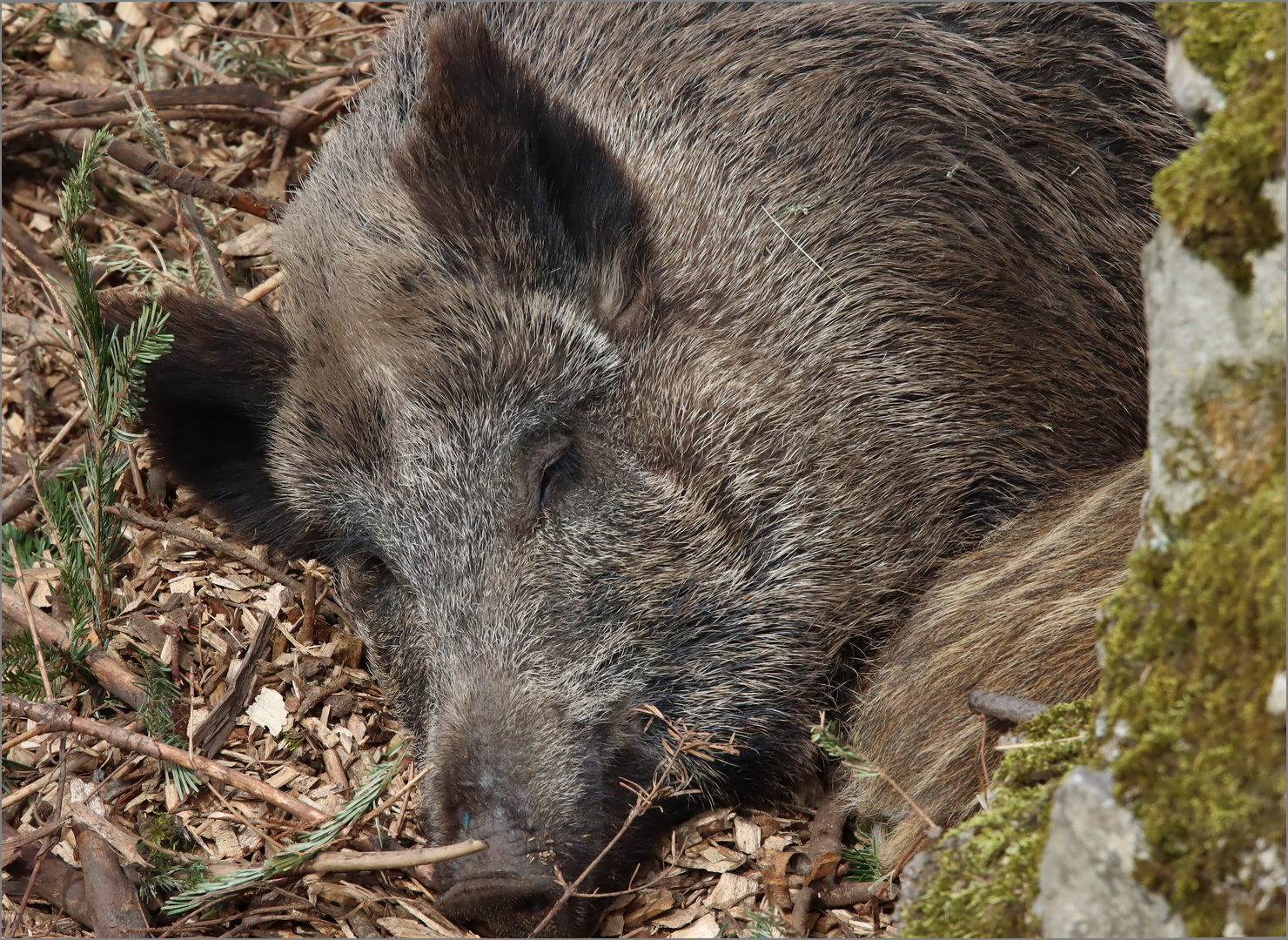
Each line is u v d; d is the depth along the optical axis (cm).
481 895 627
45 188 1108
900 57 796
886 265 756
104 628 783
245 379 769
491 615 687
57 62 1172
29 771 720
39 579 834
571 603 689
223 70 1165
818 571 730
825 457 731
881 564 742
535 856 643
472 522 695
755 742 729
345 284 733
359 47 1217
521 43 848
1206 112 407
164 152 973
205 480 800
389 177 779
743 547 719
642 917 665
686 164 768
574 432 704
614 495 701
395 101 844
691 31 815
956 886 450
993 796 492
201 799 711
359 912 640
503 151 698
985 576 699
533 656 682
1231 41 396
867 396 741
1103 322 797
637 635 700
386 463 710
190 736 718
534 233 709
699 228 749
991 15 823
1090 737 438
